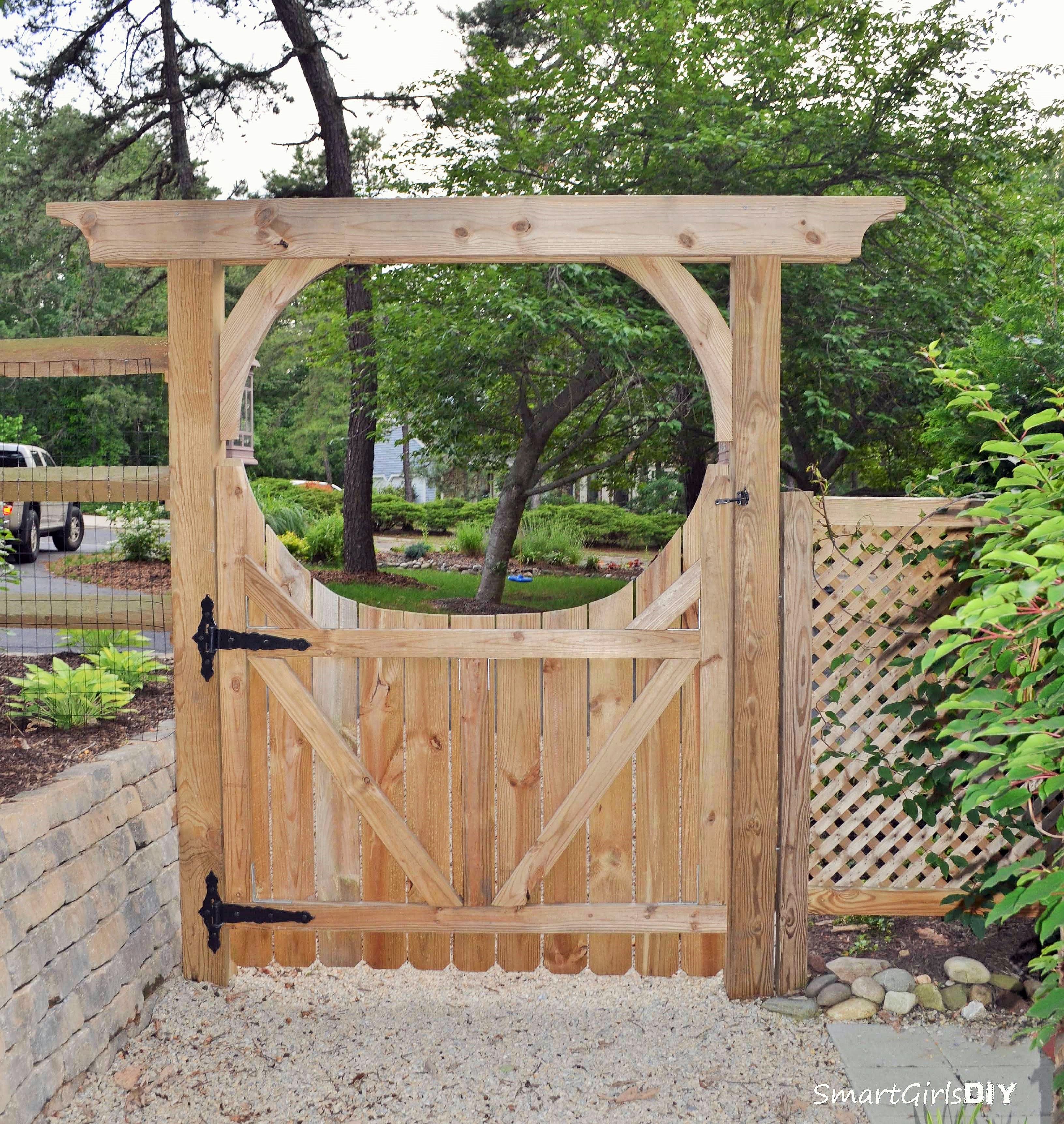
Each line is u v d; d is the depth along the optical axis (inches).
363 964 148.1
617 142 420.2
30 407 944.3
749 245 128.3
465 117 455.5
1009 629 79.2
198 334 131.3
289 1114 108.9
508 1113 109.7
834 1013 130.7
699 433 452.4
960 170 447.5
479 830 137.6
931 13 426.3
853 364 394.0
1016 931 144.7
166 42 598.5
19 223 717.9
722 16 455.8
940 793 139.1
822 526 137.9
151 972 131.9
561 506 764.6
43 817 109.1
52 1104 105.4
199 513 133.4
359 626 136.9
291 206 127.6
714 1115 109.0
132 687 171.9
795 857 135.2
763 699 133.2
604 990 139.8
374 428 547.8
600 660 136.8
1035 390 156.3
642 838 138.4
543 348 417.1
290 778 138.4
